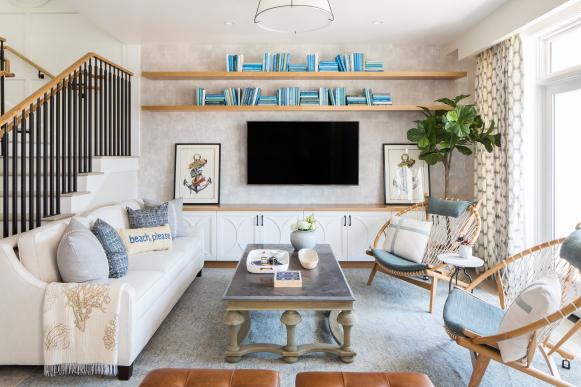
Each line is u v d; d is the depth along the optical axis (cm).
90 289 226
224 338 285
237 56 473
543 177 377
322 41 485
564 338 196
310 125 496
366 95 476
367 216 468
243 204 505
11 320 227
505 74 388
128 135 493
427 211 402
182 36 466
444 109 463
